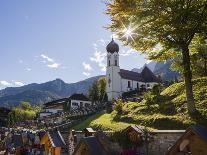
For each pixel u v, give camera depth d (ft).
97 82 442.09
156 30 108.78
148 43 113.50
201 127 61.87
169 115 127.95
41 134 148.66
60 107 426.92
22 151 133.39
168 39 112.16
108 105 245.86
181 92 151.43
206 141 57.67
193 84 148.25
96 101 422.00
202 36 116.67
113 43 426.92
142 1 106.73
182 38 112.27
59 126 212.43
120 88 419.54
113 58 424.46
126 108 173.78
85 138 86.12
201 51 164.66
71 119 254.27
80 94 433.07
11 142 161.89
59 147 107.34
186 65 115.24
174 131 88.58
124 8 108.37
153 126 124.67
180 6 105.70
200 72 176.04
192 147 60.75
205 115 110.11
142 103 168.66
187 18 107.04
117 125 147.95
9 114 357.61
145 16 107.24
